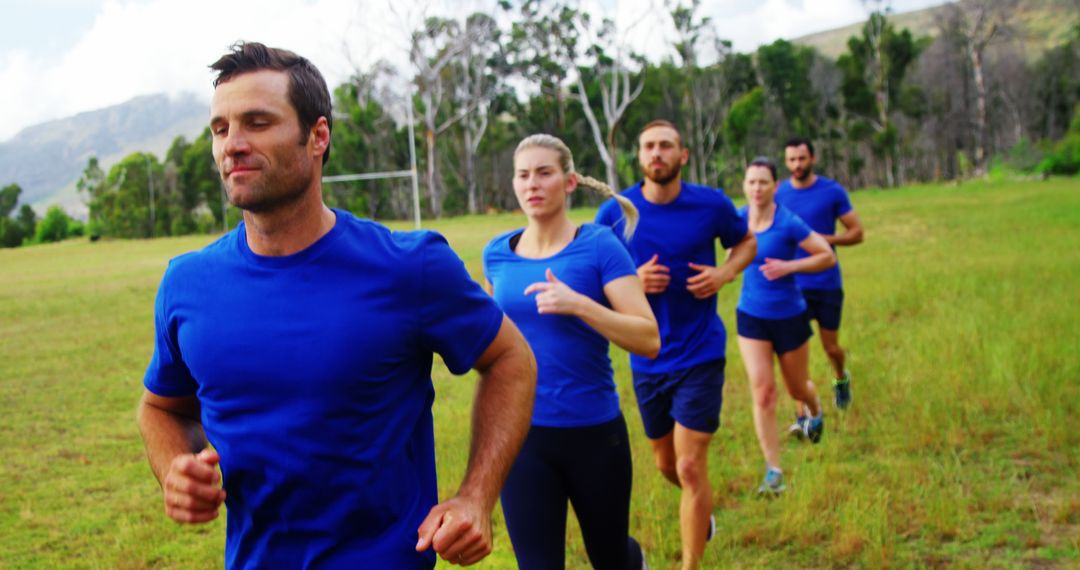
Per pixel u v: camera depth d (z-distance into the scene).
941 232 20.61
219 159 1.82
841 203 7.17
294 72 1.84
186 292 1.93
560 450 3.36
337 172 65.50
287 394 1.82
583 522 3.48
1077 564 3.91
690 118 70.00
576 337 3.37
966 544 4.15
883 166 72.50
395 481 1.91
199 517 1.79
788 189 7.38
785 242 5.41
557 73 61.34
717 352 4.32
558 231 3.63
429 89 60.62
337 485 1.84
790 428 6.04
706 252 4.61
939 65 72.44
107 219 75.38
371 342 1.83
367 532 1.88
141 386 8.93
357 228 1.95
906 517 4.39
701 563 4.08
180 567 4.31
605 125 68.06
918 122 73.19
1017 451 5.31
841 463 5.23
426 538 1.82
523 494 3.36
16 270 29.89
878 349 8.30
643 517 4.61
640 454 5.54
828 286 6.52
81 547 4.63
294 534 1.88
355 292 1.85
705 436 4.15
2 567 4.34
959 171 63.69
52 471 6.00
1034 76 78.06
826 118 72.31
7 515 5.11
